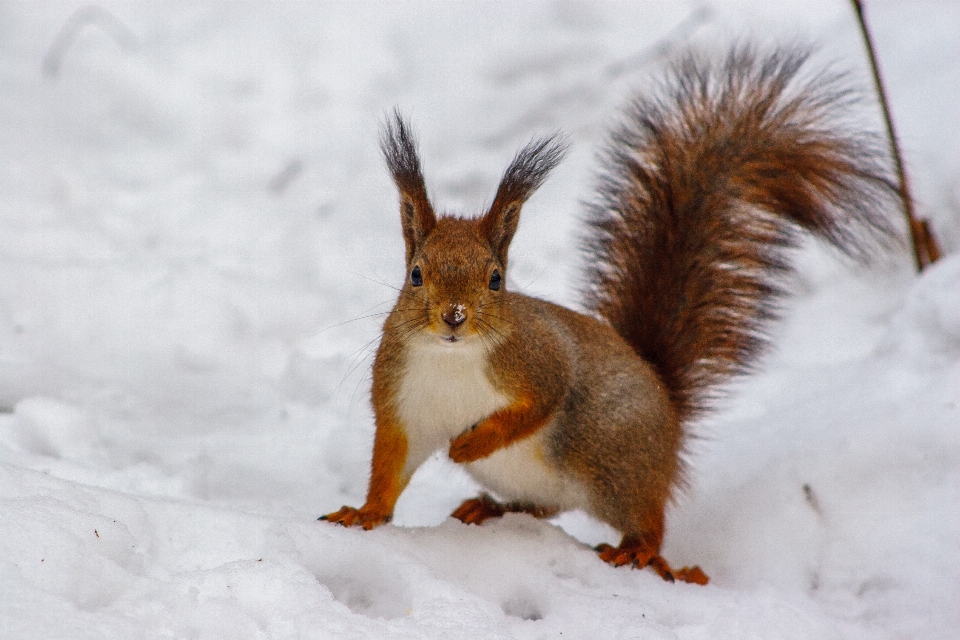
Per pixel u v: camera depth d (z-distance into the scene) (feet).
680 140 36.50
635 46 62.95
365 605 24.18
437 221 29.12
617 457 30.01
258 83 63.93
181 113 62.85
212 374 42.09
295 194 56.08
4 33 72.13
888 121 39.58
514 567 26.12
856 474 30.73
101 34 69.10
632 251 35.70
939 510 28.99
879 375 35.73
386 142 30.17
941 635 25.44
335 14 67.46
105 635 18.35
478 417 28.60
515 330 28.17
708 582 28.22
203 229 52.34
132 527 22.84
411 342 27.84
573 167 54.19
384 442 28.63
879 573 28.12
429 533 26.89
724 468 33.53
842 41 52.47
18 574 19.10
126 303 44.62
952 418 31.35
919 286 37.04
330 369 40.83
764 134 36.09
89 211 53.62
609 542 33.81
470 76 63.26
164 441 35.55
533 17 66.90
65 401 37.40
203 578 20.98
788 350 42.39
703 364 34.96
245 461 34.50
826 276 45.57
